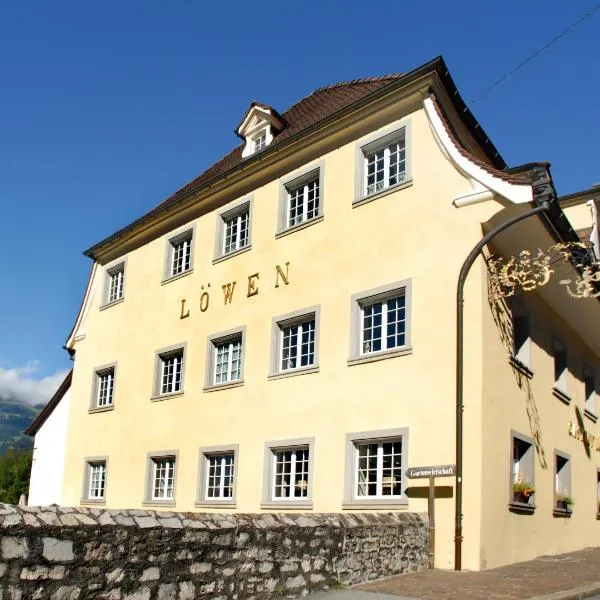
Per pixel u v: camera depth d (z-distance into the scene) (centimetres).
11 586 691
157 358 2200
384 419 1506
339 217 1736
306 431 1659
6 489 4562
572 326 1956
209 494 1914
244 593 910
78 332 2636
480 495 1324
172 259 2297
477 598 999
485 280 1445
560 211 1420
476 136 1716
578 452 1900
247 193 2038
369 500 1493
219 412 1912
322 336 1689
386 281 1586
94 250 2614
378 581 1128
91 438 2400
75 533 745
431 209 1541
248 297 1927
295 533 998
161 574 819
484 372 1390
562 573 1259
